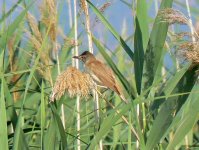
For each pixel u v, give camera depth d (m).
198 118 9.58
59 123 8.77
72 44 11.95
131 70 14.09
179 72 9.61
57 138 9.71
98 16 10.65
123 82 10.67
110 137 12.80
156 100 10.35
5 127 8.95
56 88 7.96
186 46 9.02
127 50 10.69
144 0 10.49
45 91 12.67
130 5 11.24
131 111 9.84
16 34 13.10
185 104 10.52
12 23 10.75
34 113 13.03
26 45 13.90
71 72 8.02
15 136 8.88
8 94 9.66
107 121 9.11
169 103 9.60
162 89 10.19
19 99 12.96
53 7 12.04
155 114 10.40
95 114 10.71
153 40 10.24
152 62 10.36
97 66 10.73
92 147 9.08
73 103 12.99
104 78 10.58
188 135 12.14
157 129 9.48
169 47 10.33
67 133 10.50
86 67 10.90
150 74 10.41
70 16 13.04
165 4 10.04
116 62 14.31
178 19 9.27
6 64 13.41
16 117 9.67
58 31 12.08
